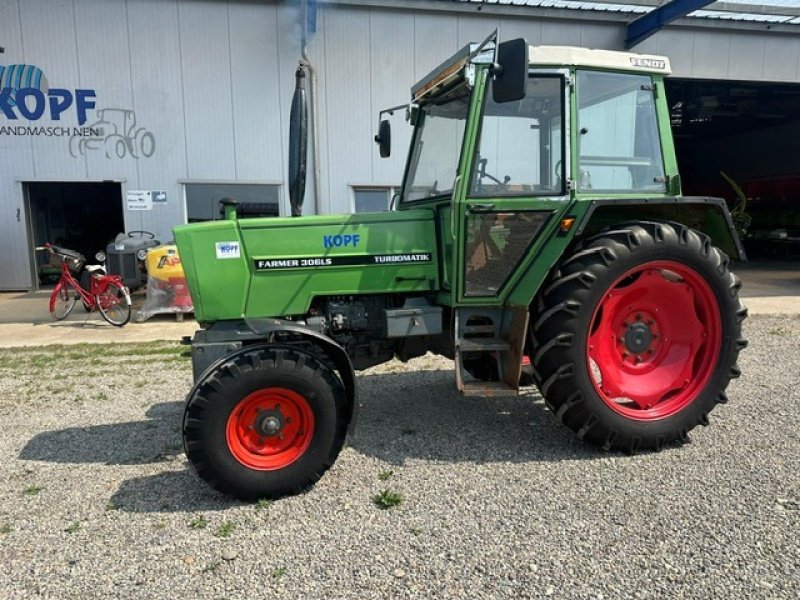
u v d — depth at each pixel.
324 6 10.66
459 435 3.74
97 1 10.24
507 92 2.93
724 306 3.52
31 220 11.01
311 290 3.45
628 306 3.53
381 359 3.78
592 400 3.33
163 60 10.52
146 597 2.22
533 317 3.48
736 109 17.80
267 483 2.89
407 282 3.54
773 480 3.05
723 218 3.68
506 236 3.38
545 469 3.23
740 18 11.91
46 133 10.51
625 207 3.59
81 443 3.73
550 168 3.44
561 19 11.46
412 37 11.05
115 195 13.76
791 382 4.81
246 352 2.92
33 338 7.14
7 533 2.67
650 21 11.07
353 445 3.59
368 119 11.12
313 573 2.35
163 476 3.24
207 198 10.94
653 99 3.58
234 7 10.53
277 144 10.95
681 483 3.03
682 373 3.55
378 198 11.41
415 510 2.81
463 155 3.29
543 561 2.39
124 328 7.76
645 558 2.40
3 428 4.02
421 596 2.20
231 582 2.30
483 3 11.03
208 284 3.35
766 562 2.37
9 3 10.11
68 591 2.26
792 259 16.86
